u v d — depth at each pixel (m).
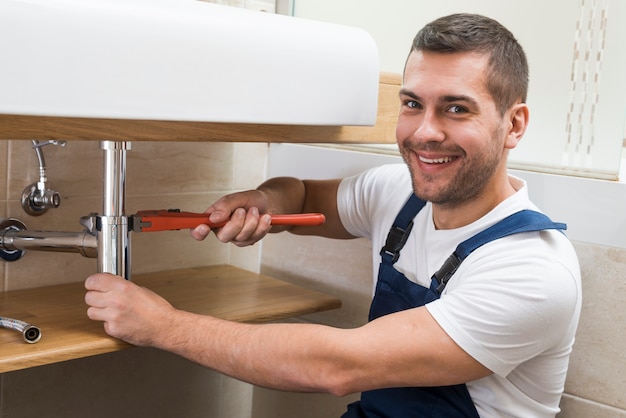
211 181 1.60
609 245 1.25
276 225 1.29
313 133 1.22
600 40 1.26
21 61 0.84
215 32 1.00
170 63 0.96
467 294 1.04
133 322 1.09
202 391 1.66
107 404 1.50
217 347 1.09
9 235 1.23
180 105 0.98
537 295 1.02
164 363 1.58
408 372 1.04
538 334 1.04
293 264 1.70
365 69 1.18
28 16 0.84
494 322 1.01
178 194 1.55
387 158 1.49
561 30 1.31
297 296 1.45
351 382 1.04
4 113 0.85
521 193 1.17
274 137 1.16
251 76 1.04
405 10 1.50
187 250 1.61
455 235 1.17
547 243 1.09
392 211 1.32
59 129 0.94
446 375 1.04
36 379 1.39
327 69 1.13
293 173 1.67
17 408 1.37
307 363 1.05
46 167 1.34
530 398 1.14
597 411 1.28
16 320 1.10
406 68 1.13
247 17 1.05
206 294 1.42
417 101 1.11
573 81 1.30
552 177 1.31
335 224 1.43
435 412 1.15
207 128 1.08
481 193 1.14
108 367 1.48
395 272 1.25
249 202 1.24
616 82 1.25
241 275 1.59
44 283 1.38
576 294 1.07
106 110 0.92
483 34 1.07
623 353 1.24
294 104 1.10
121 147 1.11
